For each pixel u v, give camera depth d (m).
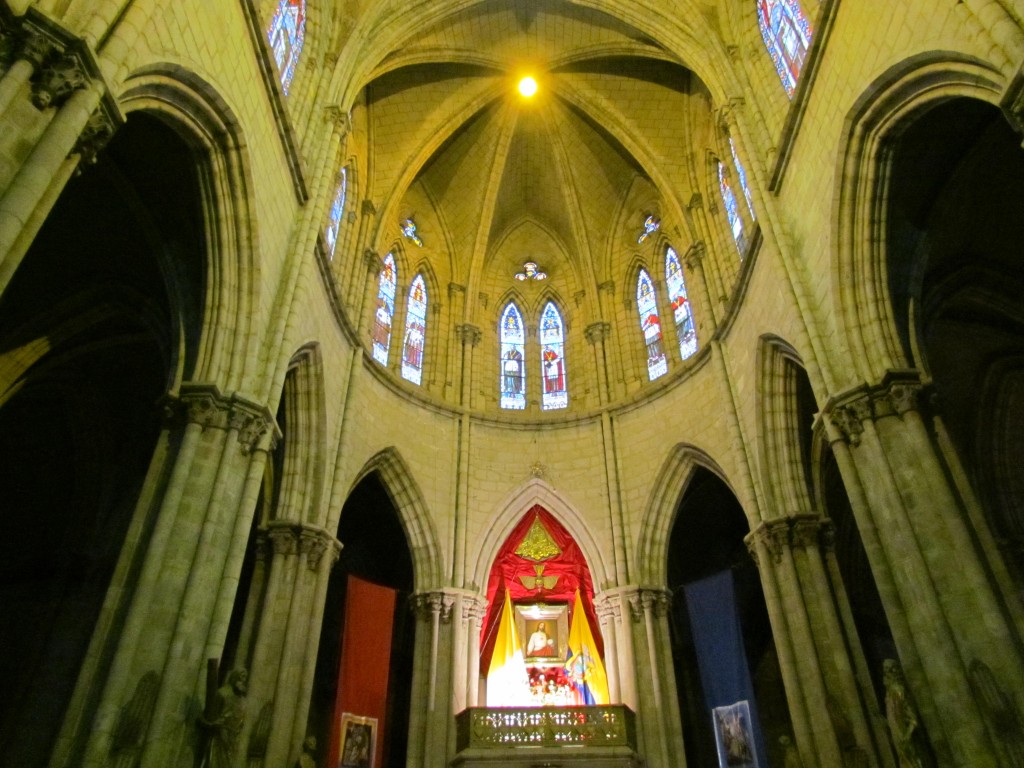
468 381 27.97
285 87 19.91
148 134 14.83
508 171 31.30
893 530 13.16
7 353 17.83
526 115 30.00
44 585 21.16
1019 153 15.63
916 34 12.99
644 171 29.88
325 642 27.25
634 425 26.27
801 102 17.20
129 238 16.95
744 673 21.17
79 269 17.61
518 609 24.86
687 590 23.38
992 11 10.75
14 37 8.52
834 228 15.65
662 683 21.89
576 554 25.47
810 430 21.33
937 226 16.44
